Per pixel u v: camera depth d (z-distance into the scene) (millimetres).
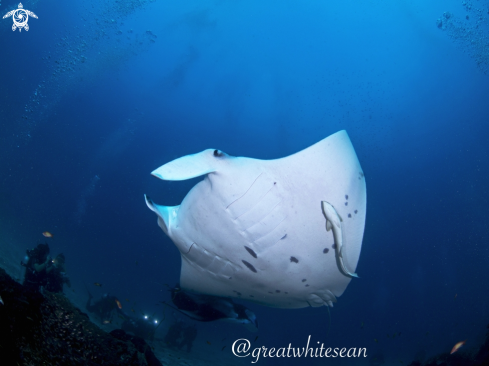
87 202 27328
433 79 17047
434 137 19406
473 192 19891
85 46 16609
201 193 1774
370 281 24375
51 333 1442
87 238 26328
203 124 22953
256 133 22328
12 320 1320
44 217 21703
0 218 12539
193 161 1568
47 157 21953
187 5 15945
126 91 20844
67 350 1438
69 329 1513
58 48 16188
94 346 1511
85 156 24719
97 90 20281
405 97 18375
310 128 21188
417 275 23594
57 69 16797
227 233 1821
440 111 18203
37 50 16234
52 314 1509
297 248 1927
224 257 1958
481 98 16641
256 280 2078
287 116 20984
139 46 17625
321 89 19422
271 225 1804
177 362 4320
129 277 21688
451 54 15453
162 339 6391
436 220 22250
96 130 23672
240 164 1682
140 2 15562
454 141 19000
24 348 1319
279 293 2203
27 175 19641
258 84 20031
